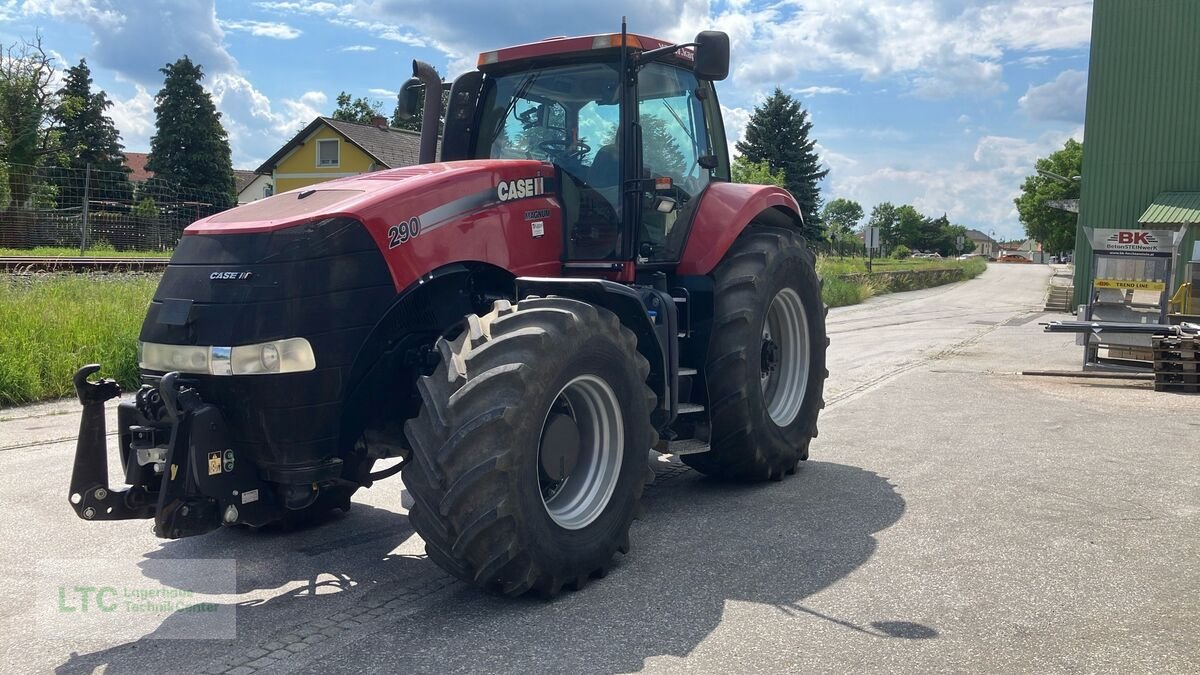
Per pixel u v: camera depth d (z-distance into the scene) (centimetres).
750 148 4759
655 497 545
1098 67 2495
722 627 354
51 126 3694
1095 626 354
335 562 436
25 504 516
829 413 815
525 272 461
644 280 521
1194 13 2416
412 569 426
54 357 906
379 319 392
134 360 923
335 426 385
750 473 560
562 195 495
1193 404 866
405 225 402
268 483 387
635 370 421
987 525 483
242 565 431
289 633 351
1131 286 1100
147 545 457
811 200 4841
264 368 363
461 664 323
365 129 4091
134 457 377
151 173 5850
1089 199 2520
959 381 1016
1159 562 426
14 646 340
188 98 5738
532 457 368
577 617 365
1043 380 1027
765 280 546
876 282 3216
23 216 2380
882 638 343
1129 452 656
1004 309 2461
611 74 510
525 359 367
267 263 370
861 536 466
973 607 373
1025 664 322
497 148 543
